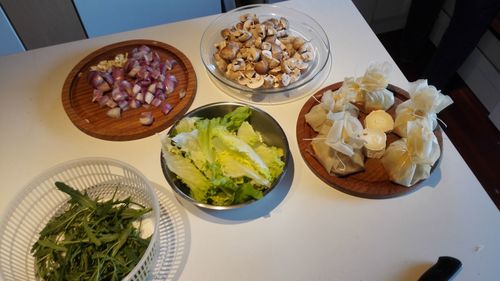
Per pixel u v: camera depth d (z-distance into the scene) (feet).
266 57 2.04
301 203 1.71
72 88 2.12
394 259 1.56
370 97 1.88
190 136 1.71
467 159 3.42
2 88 2.15
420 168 1.67
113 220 1.57
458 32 2.94
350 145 1.70
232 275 1.53
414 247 1.58
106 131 1.94
